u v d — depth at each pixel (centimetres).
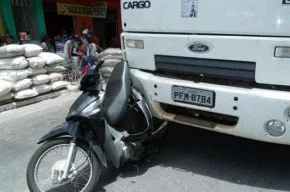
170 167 375
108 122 321
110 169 374
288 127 288
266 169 365
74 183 320
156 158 397
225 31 302
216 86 318
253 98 296
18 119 570
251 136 311
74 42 972
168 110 370
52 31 1320
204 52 319
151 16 346
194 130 476
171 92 345
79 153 346
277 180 342
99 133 309
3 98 606
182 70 342
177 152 411
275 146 420
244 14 288
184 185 338
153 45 353
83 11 1430
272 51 284
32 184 301
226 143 433
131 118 348
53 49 1148
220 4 298
